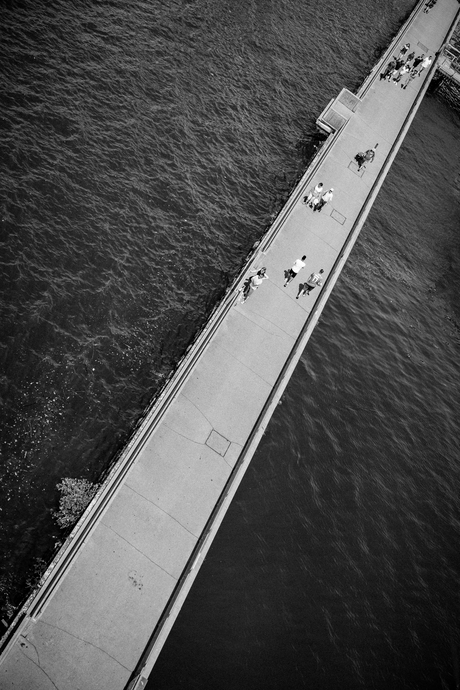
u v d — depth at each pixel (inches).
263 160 1220.5
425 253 1428.4
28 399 666.8
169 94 1143.6
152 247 905.5
